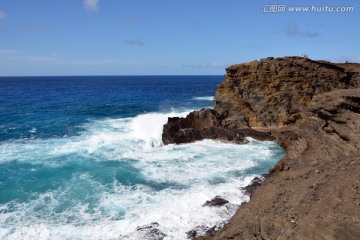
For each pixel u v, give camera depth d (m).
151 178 19.17
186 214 14.44
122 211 15.07
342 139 16.97
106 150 25.16
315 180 13.05
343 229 8.66
